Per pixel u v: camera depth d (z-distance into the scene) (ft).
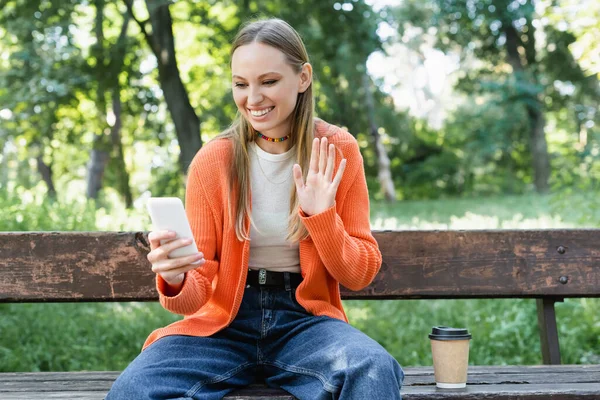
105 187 82.33
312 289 8.45
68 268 10.00
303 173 8.54
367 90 81.05
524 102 74.90
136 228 23.29
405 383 8.57
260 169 8.60
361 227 8.68
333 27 44.29
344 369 7.13
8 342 15.51
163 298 7.68
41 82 43.32
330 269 8.09
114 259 10.04
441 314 17.88
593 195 20.42
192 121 43.24
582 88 78.48
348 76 71.87
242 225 8.30
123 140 72.79
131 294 10.01
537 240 10.53
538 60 79.15
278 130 8.59
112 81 46.55
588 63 25.96
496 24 75.66
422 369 9.57
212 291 8.43
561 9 27.32
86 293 9.98
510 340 15.65
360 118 83.10
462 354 8.20
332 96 78.43
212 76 62.28
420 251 10.38
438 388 8.20
